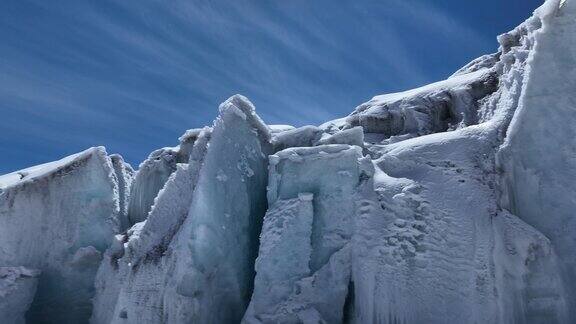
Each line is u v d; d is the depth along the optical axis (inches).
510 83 551.8
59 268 739.4
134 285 574.9
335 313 442.9
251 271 552.1
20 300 698.8
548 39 492.7
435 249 422.9
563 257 421.1
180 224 585.0
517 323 391.2
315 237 482.6
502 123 497.7
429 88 702.5
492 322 381.7
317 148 525.7
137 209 840.9
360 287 430.0
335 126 678.5
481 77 650.8
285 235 482.6
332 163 509.7
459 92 648.4
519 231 421.4
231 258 532.4
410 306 407.2
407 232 436.5
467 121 621.0
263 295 464.8
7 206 759.1
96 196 777.6
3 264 733.3
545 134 463.2
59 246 748.0
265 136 625.3
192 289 495.2
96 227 762.2
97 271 732.0
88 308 725.9
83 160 788.0
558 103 468.4
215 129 583.2
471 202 436.8
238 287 531.2
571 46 484.7
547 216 440.1
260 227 577.6
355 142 563.8
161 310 521.7
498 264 401.7
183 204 612.4
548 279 404.8
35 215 763.4
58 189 776.3
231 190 554.6
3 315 676.1
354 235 455.2
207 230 517.7
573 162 447.5
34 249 752.3
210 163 551.5
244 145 590.2
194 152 644.1
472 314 388.8
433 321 397.7
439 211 439.8
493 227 415.8
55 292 733.3
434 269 414.9
